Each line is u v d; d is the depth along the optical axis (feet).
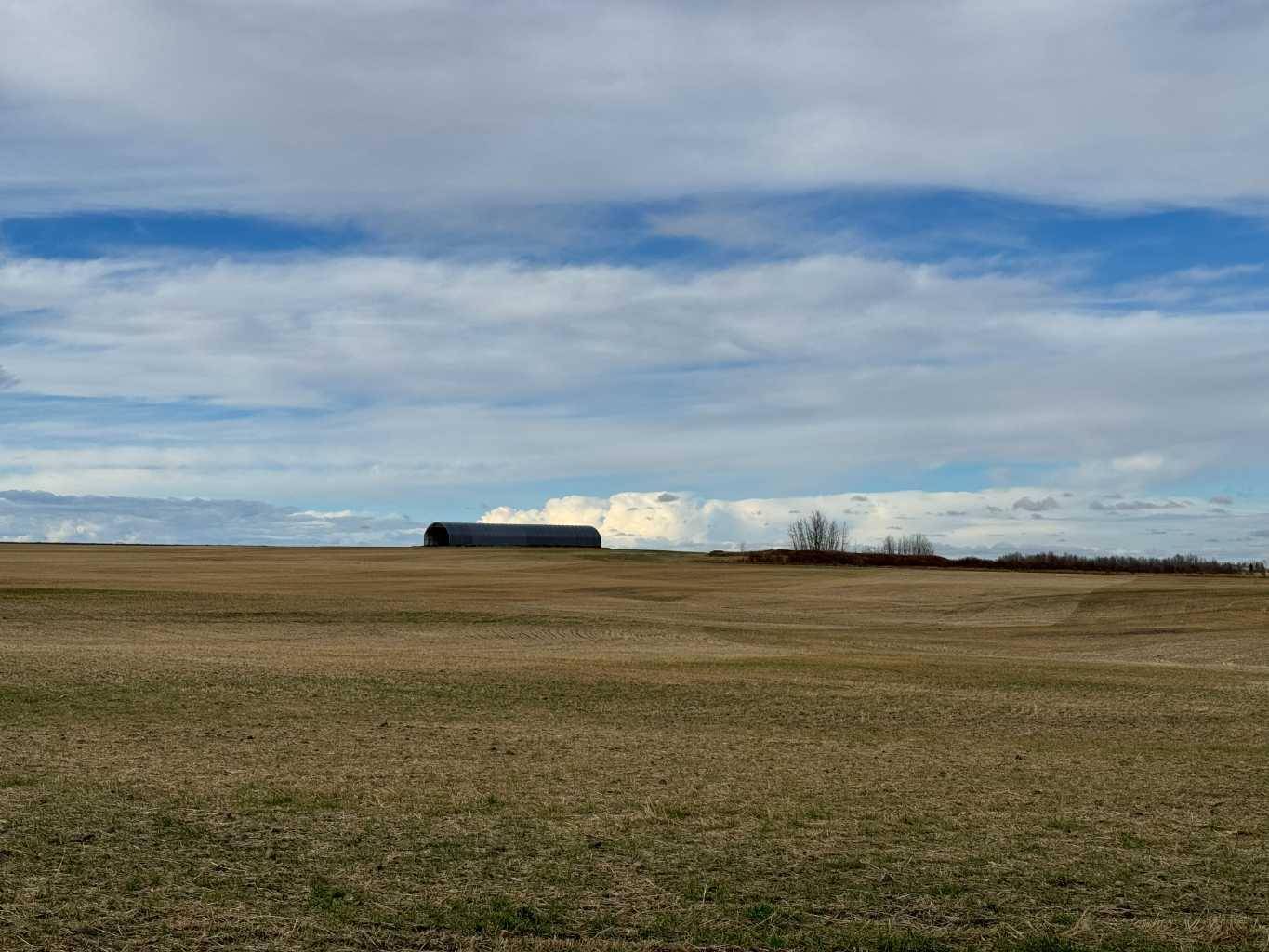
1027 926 30.81
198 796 44.57
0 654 105.29
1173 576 347.97
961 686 95.20
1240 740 68.80
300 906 30.91
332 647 132.98
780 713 77.92
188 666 98.48
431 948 28.25
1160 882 35.09
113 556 419.33
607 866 35.73
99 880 32.63
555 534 539.70
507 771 53.11
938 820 43.68
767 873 35.35
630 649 138.21
